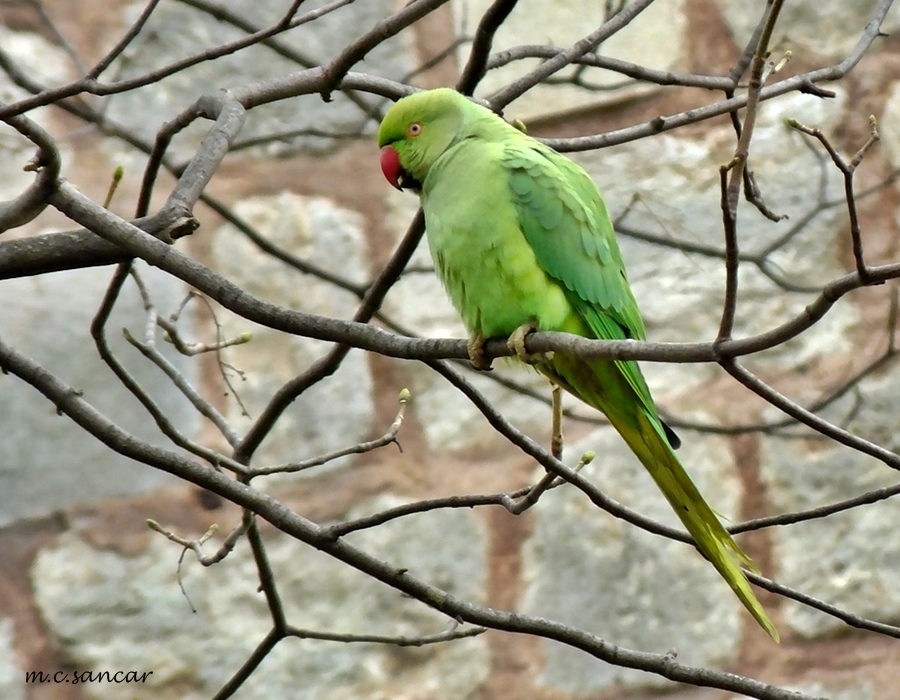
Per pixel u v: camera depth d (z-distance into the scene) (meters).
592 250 7.08
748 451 9.38
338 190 9.53
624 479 9.16
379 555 8.88
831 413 9.48
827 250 9.94
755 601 6.43
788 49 10.34
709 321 9.67
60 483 8.80
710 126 10.02
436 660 8.87
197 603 8.76
